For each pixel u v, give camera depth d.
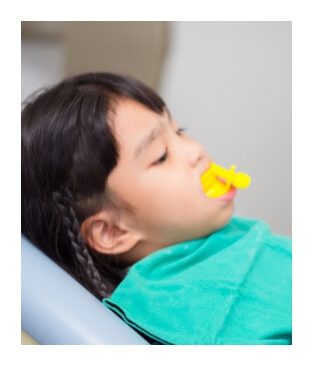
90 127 0.70
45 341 0.56
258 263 0.71
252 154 1.40
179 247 0.73
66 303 0.58
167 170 0.72
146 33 1.23
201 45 1.44
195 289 0.66
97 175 0.71
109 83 0.75
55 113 0.73
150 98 0.76
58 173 0.72
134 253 0.76
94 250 0.75
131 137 0.70
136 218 0.73
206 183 0.75
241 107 1.42
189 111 1.45
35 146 0.73
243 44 1.42
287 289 0.68
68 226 0.72
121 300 0.66
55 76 1.20
